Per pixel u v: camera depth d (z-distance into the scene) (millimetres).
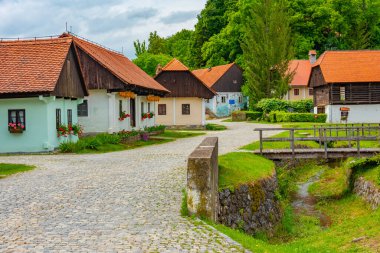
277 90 73562
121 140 34844
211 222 12102
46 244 9742
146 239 10141
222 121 71750
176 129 57125
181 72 57562
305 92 86375
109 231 10812
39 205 13695
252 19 79812
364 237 14898
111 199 14414
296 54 91562
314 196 24984
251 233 16641
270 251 10258
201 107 57469
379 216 17031
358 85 59344
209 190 12352
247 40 75688
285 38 73938
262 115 68312
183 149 31094
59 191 15797
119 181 17641
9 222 11727
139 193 15297
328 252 13656
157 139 40375
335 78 59188
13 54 30859
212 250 9438
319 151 25062
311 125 50844
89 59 37031
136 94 42094
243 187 17141
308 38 93000
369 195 21328
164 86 57594
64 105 31781
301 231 18609
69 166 22500
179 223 11617
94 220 11875
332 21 90625
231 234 11195
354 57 62000
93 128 37344
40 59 30375
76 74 33250
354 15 93312
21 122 29250
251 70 74625
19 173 20375
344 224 17828
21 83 28734
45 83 28688
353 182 24422
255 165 21422
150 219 11992
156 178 18203
